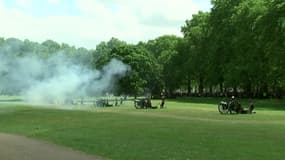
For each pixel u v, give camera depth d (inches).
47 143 967.6
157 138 960.9
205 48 4111.7
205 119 1470.2
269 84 3262.8
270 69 3068.4
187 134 1016.9
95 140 963.3
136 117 1555.1
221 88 4355.3
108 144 898.7
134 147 850.8
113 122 1343.5
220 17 3870.6
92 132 1104.8
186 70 4589.1
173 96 4894.2
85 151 839.1
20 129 1259.2
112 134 1049.5
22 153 816.9
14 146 916.0
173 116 1622.8
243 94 4109.3
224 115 1694.1
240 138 941.2
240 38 3341.5
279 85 3181.6
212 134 1011.9
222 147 825.5
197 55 4264.3
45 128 1251.2
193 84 5142.7
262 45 3036.4
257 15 3238.2
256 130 1092.5
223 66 3722.9
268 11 2984.7
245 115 1700.3
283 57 2874.0
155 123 1294.3
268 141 895.1
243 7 3403.1
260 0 3368.6
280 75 2984.7
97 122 1355.8
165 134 1023.0
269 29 2957.7
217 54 3796.8
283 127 1168.2
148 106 2287.2
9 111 1859.0
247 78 3395.7
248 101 3275.1
